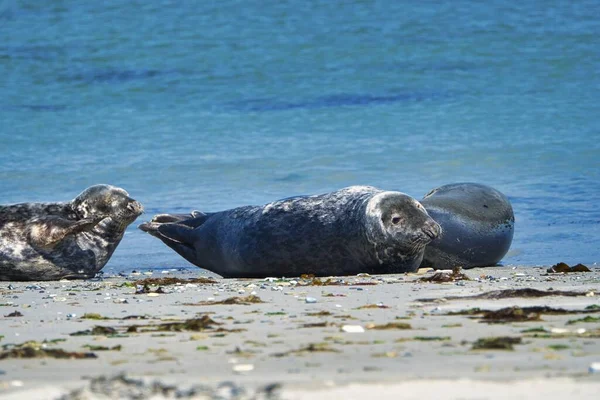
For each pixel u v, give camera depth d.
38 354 21.89
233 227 46.47
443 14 134.50
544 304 29.72
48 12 141.25
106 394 15.25
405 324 25.42
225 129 95.69
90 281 45.06
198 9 139.62
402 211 42.91
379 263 43.12
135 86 113.31
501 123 93.44
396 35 127.31
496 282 38.34
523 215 60.81
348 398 16.12
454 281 39.00
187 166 81.44
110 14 138.88
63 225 44.81
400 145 86.69
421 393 16.45
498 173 75.81
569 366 19.05
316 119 98.00
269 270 45.28
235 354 21.89
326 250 43.94
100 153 87.81
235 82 113.31
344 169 79.06
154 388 15.45
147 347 23.23
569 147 83.44
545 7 135.50
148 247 56.03
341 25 131.62
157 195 71.31
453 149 84.12
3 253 44.81
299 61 119.56
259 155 84.75
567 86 107.25
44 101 109.44
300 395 16.36
